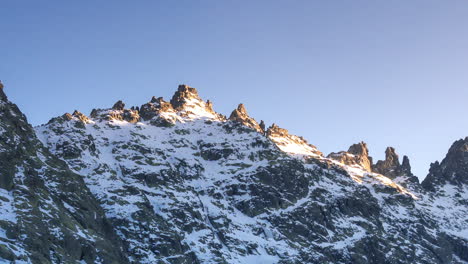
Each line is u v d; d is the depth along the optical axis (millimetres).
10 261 198375
